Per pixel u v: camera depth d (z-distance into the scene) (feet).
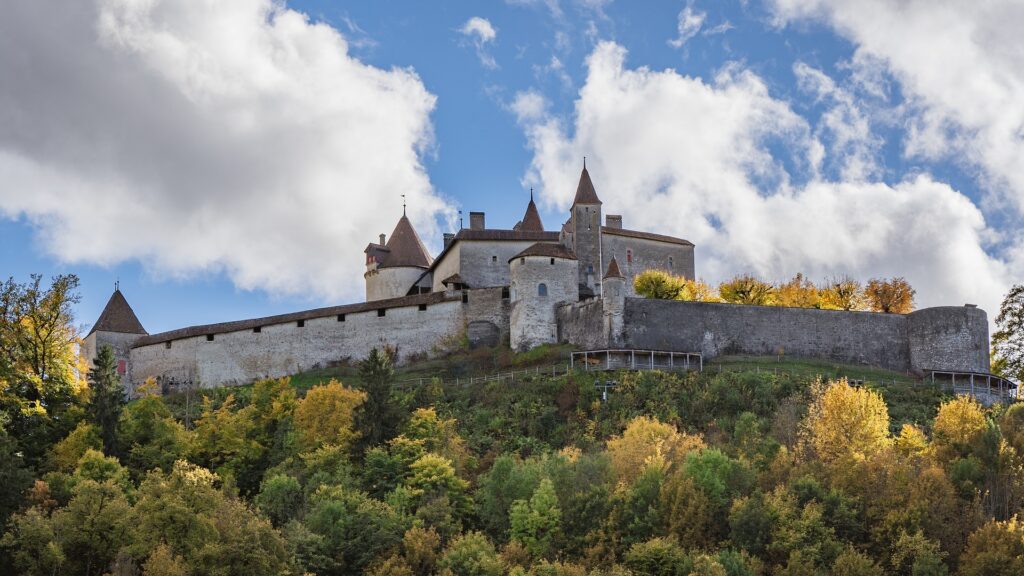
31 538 204.85
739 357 322.75
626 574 203.92
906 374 328.49
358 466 258.37
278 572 198.80
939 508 223.71
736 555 207.41
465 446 270.26
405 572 207.51
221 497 215.72
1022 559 206.69
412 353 344.90
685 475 231.09
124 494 223.71
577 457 249.96
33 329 295.89
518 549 219.41
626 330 317.42
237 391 336.29
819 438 253.44
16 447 246.06
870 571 205.57
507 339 342.23
